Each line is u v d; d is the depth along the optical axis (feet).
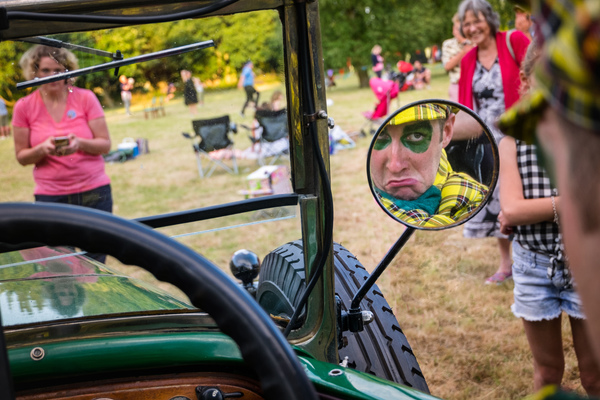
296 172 5.60
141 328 4.46
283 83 5.59
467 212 5.07
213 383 4.29
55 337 4.26
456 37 16.28
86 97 5.94
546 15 1.13
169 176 8.55
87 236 2.66
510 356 11.00
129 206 9.43
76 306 4.74
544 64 1.12
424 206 5.07
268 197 5.61
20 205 2.62
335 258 7.97
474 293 13.37
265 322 2.73
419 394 4.07
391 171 4.97
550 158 1.22
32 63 5.40
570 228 1.18
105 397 4.15
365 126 35.24
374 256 15.83
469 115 4.87
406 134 4.87
